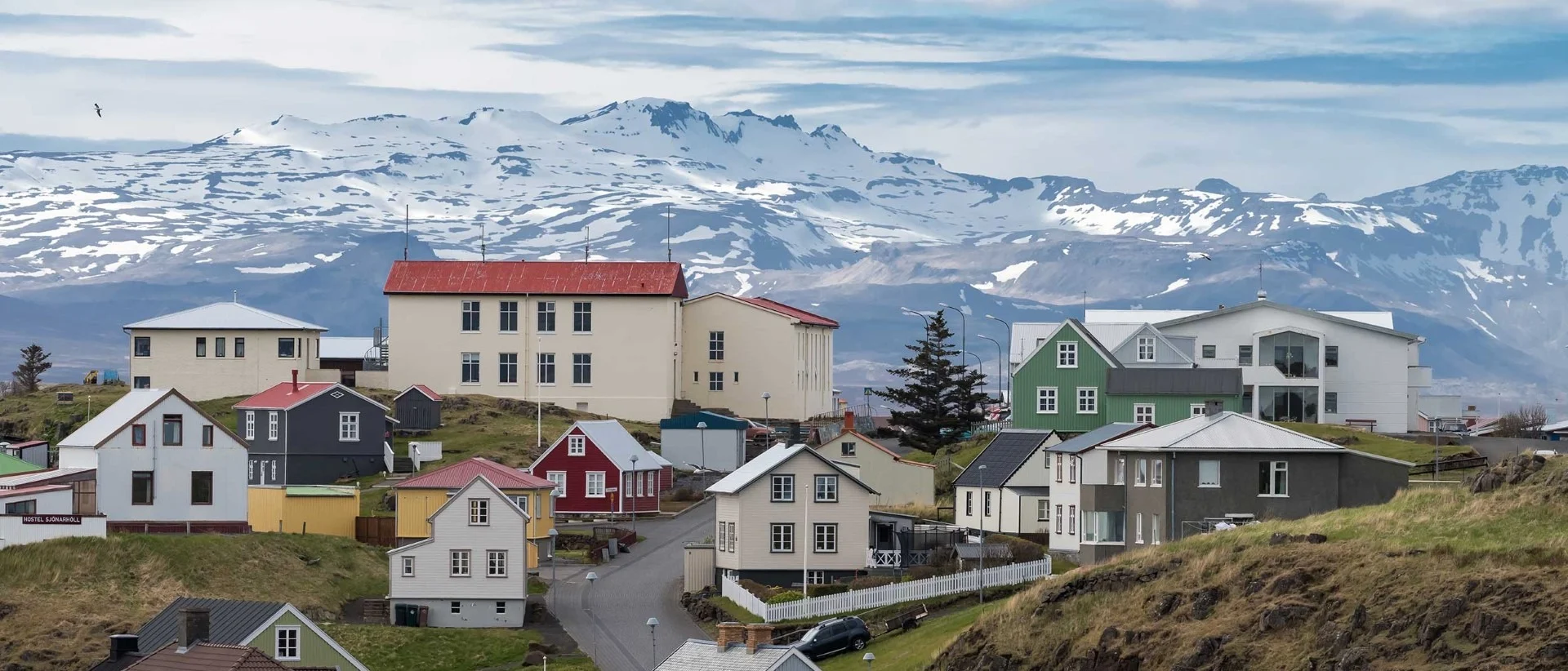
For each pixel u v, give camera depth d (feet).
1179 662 255.70
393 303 597.93
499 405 572.10
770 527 365.40
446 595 348.38
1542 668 225.56
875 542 377.50
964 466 488.44
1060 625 278.87
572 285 598.34
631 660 316.60
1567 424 573.74
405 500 397.19
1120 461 355.36
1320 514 315.99
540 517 398.21
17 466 439.22
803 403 641.40
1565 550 250.98
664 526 445.37
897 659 294.87
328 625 335.26
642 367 592.60
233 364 568.82
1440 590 246.47
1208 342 545.44
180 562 355.36
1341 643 245.04
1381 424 536.01
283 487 410.72
